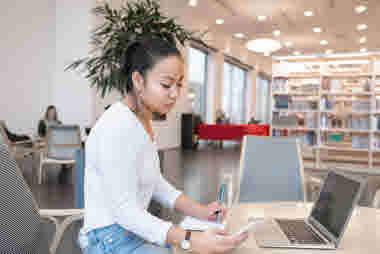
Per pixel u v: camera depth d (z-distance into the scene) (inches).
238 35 468.1
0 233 22.9
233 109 572.1
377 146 228.5
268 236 42.2
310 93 239.6
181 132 384.2
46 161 169.6
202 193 155.8
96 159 37.0
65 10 271.7
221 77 490.0
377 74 222.7
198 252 32.6
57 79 274.4
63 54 272.7
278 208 58.2
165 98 36.5
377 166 229.5
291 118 245.6
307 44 498.9
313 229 45.4
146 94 37.0
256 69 624.7
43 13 268.4
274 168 85.9
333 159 243.4
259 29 430.0
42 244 26.5
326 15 360.5
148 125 41.4
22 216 24.2
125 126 36.3
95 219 37.6
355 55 222.7
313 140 242.1
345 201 41.2
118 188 34.8
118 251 36.8
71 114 269.9
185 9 356.8
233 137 389.4
